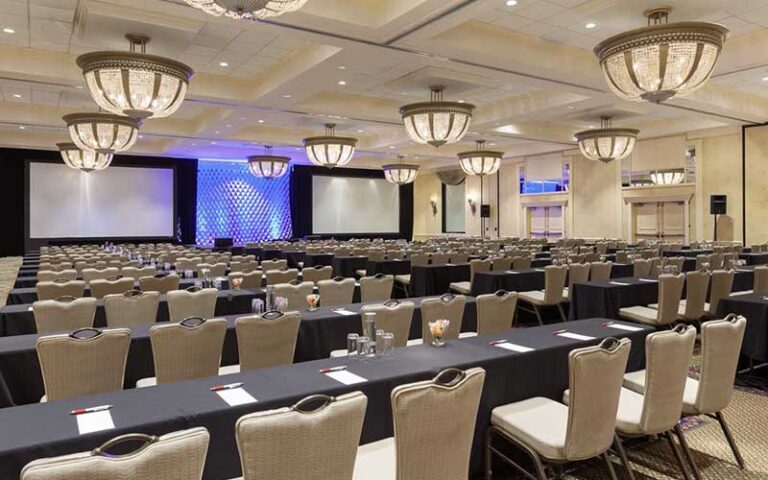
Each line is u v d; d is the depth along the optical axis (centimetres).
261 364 359
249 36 809
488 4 591
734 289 741
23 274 870
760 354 471
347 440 187
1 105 1234
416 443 201
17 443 188
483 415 296
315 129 1628
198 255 1086
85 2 650
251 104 1098
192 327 329
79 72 896
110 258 993
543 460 277
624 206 1664
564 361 333
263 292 594
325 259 1187
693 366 527
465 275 923
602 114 1241
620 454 285
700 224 1486
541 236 1961
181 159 2012
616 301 619
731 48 814
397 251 1162
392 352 318
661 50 519
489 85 1069
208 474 221
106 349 309
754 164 1349
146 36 743
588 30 774
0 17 723
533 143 1728
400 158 1989
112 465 143
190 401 233
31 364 350
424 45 721
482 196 2195
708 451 345
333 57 779
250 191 2173
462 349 324
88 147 861
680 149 1512
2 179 1739
